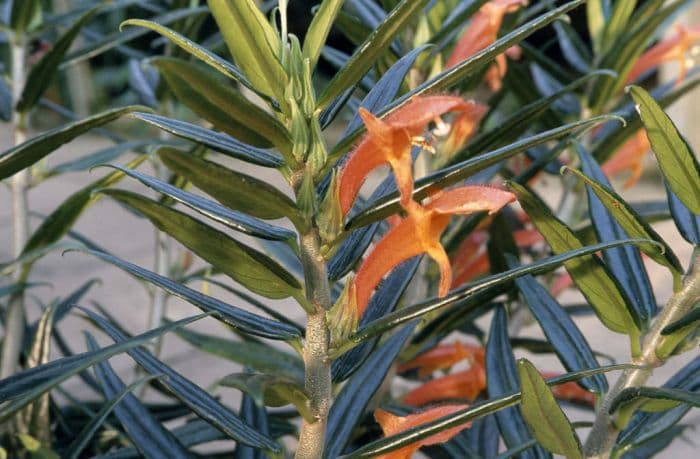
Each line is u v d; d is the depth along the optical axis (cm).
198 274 68
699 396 41
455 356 60
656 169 213
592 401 61
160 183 40
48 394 56
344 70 39
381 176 188
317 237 40
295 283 40
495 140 49
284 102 39
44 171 59
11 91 61
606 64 61
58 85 246
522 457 49
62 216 54
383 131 37
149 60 34
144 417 47
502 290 54
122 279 155
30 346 57
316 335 41
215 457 57
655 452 54
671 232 167
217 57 39
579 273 45
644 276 46
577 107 65
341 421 46
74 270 158
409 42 55
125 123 252
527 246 69
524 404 41
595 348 128
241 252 39
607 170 70
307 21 264
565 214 66
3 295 56
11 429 55
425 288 59
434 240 40
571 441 42
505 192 39
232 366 121
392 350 48
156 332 39
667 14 59
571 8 39
